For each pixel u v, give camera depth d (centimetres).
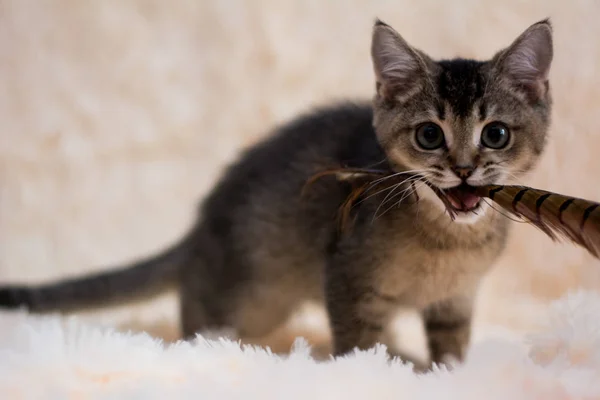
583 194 93
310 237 78
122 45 103
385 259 73
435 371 64
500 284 95
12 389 61
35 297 82
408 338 88
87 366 63
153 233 103
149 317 88
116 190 104
